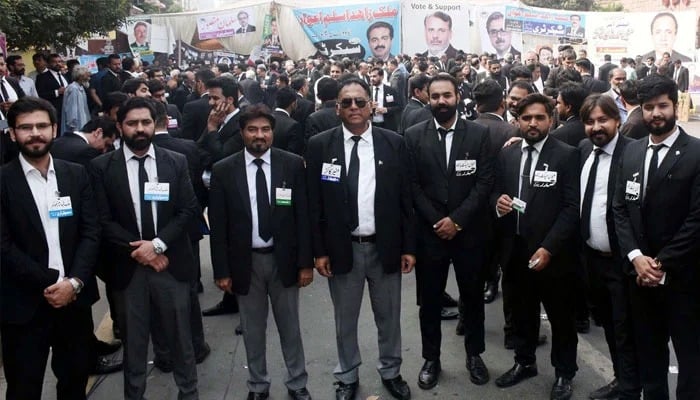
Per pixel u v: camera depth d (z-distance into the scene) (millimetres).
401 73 11602
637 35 22828
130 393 3627
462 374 4141
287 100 5887
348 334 3812
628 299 3449
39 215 3182
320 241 3713
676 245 3090
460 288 4000
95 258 3348
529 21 22078
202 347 4430
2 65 8219
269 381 3859
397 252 3699
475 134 3850
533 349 3992
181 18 20844
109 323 5160
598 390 3787
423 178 3875
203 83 6477
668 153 3150
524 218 3738
